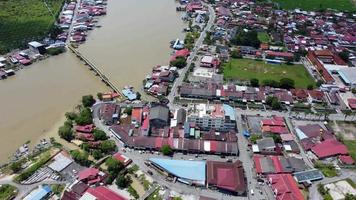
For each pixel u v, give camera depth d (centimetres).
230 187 17575
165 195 17500
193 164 18850
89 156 19838
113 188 17838
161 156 19988
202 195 17562
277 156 19950
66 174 18562
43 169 18838
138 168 19062
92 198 16525
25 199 16888
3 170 18875
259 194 17712
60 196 17225
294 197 17038
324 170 19275
